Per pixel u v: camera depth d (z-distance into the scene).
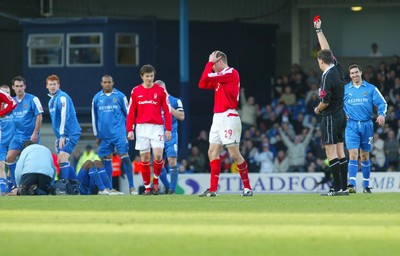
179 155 106.69
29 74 122.75
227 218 35.38
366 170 61.97
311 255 25.64
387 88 105.50
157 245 27.50
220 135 49.88
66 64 121.94
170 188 66.06
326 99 49.03
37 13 129.38
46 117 120.94
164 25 122.12
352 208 40.25
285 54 129.75
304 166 97.25
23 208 41.56
